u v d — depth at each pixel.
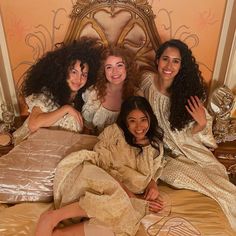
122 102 1.45
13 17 1.35
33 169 1.32
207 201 1.33
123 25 1.37
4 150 1.52
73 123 1.43
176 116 1.41
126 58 1.40
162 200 1.31
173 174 1.39
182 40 1.43
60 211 1.16
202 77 1.45
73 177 1.26
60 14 1.35
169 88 1.41
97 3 1.32
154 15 1.36
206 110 1.49
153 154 1.36
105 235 1.15
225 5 1.33
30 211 1.25
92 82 1.42
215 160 1.48
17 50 1.44
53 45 1.43
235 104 1.57
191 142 1.48
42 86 1.41
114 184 1.18
